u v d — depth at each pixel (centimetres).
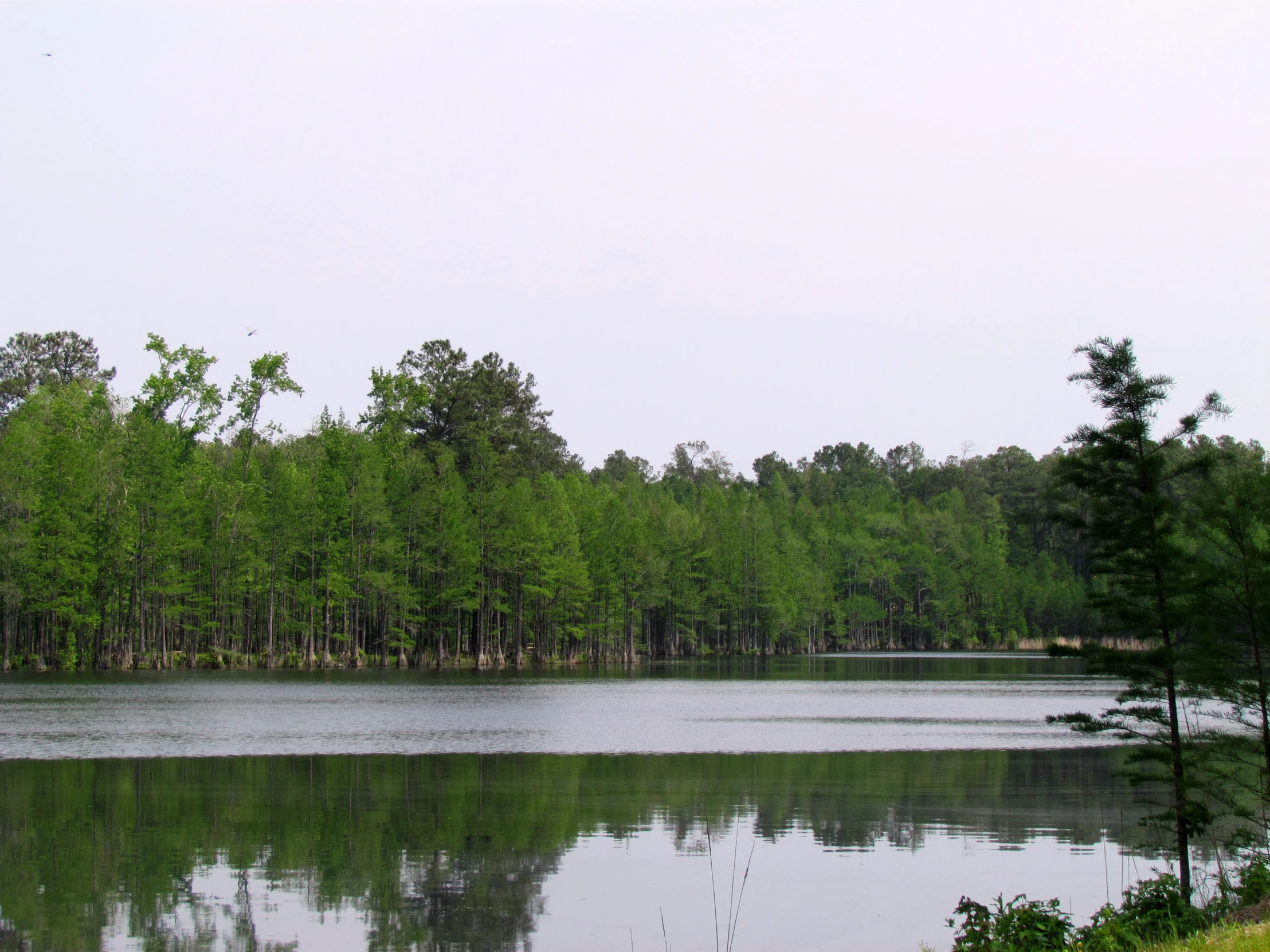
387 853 2458
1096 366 2356
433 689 7469
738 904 2077
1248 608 2302
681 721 5256
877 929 1944
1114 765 3775
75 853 2444
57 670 8900
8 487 8312
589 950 1831
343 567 10112
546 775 3509
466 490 11069
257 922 1972
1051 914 1642
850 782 3400
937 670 10956
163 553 9162
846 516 18075
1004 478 19462
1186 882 2036
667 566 12962
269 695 6650
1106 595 2388
